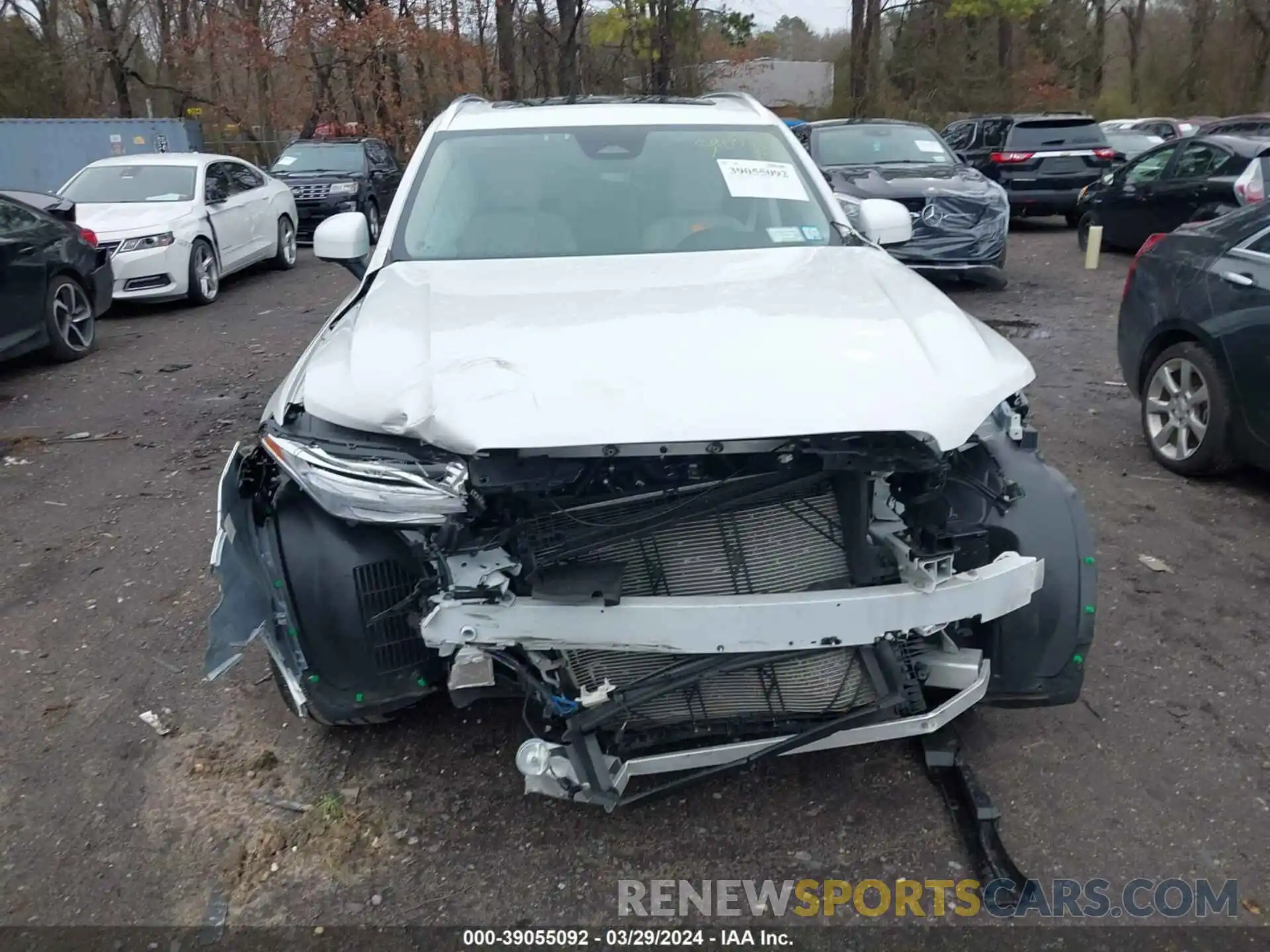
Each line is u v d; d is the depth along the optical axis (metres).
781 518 2.66
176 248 10.93
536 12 29.06
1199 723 3.37
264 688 3.69
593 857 2.87
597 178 4.18
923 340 2.82
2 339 7.96
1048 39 45.66
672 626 2.48
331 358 2.95
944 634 2.87
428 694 2.93
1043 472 3.03
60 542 5.04
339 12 26.28
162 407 7.40
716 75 32.91
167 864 2.87
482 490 2.47
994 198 10.18
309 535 2.78
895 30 44.06
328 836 2.95
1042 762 3.20
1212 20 42.03
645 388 2.53
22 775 3.25
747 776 3.17
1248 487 5.38
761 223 4.03
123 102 30.61
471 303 3.23
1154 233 12.49
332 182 16.61
